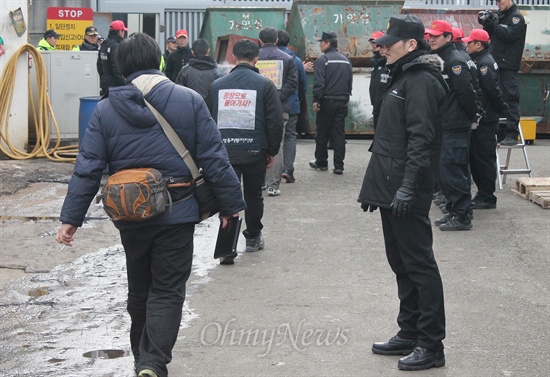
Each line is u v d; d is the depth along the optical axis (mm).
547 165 14734
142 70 5344
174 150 5223
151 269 5324
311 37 18000
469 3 22016
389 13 18438
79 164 5172
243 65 8672
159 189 5066
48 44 18375
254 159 8641
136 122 5168
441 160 9969
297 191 12500
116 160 5227
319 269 8438
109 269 8445
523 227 10164
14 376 5684
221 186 5301
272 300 7418
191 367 5871
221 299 7445
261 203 8961
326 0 18297
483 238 9656
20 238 9656
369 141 18328
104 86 15578
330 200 11875
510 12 13031
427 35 9906
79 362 5957
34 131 15961
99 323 6832
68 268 8484
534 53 18219
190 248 5332
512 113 12867
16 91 14914
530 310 7102
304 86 13133
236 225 5469
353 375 5734
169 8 22031
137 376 5305
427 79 5672
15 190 12352
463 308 7160
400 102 5742
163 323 5141
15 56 14672
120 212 5016
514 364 5898
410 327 6059
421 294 5766
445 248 9219
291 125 12977
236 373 5773
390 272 8312
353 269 8430
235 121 8547
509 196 12125
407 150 5695
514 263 8602
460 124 9844
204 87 11953
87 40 17422
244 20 18859
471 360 5980
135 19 22047
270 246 9359
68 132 16250
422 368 5785
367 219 10695
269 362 5980
